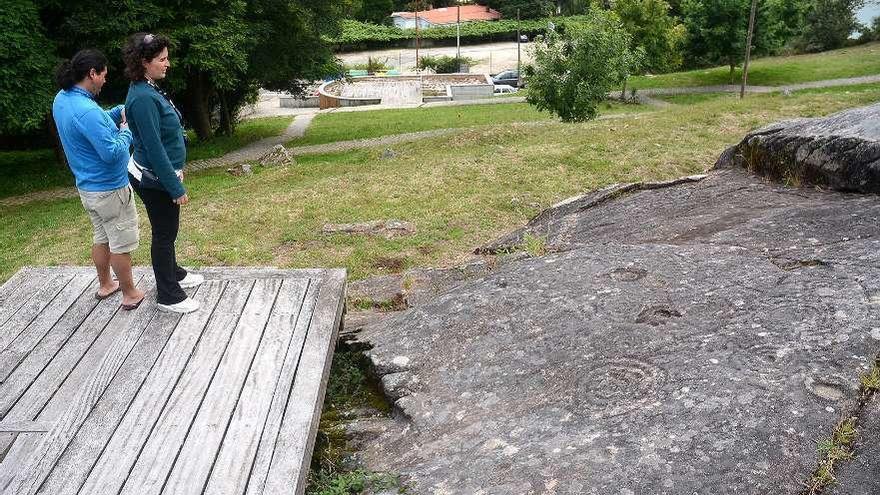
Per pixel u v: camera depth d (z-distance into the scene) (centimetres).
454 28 6775
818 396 319
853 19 4550
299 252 1015
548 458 312
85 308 457
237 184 1636
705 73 4031
